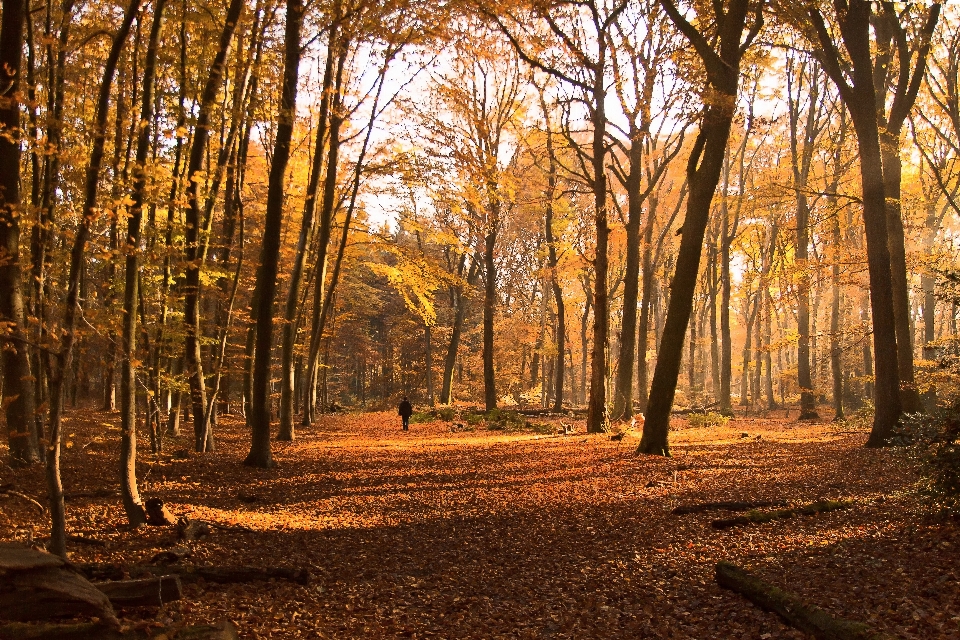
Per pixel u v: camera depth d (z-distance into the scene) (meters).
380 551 8.52
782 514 8.90
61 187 10.90
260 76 12.82
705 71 16.16
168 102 12.42
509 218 35.06
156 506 8.65
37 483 10.39
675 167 31.89
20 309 10.35
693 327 44.34
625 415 24.34
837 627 4.84
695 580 6.78
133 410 8.59
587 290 41.06
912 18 17.56
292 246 26.38
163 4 7.75
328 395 62.34
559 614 6.23
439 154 20.30
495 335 51.16
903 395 17.55
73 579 4.50
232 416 29.62
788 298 24.56
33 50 11.17
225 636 4.45
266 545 8.46
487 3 13.49
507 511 10.73
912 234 26.53
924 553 6.43
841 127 25.61
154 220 12.90
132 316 8.01
